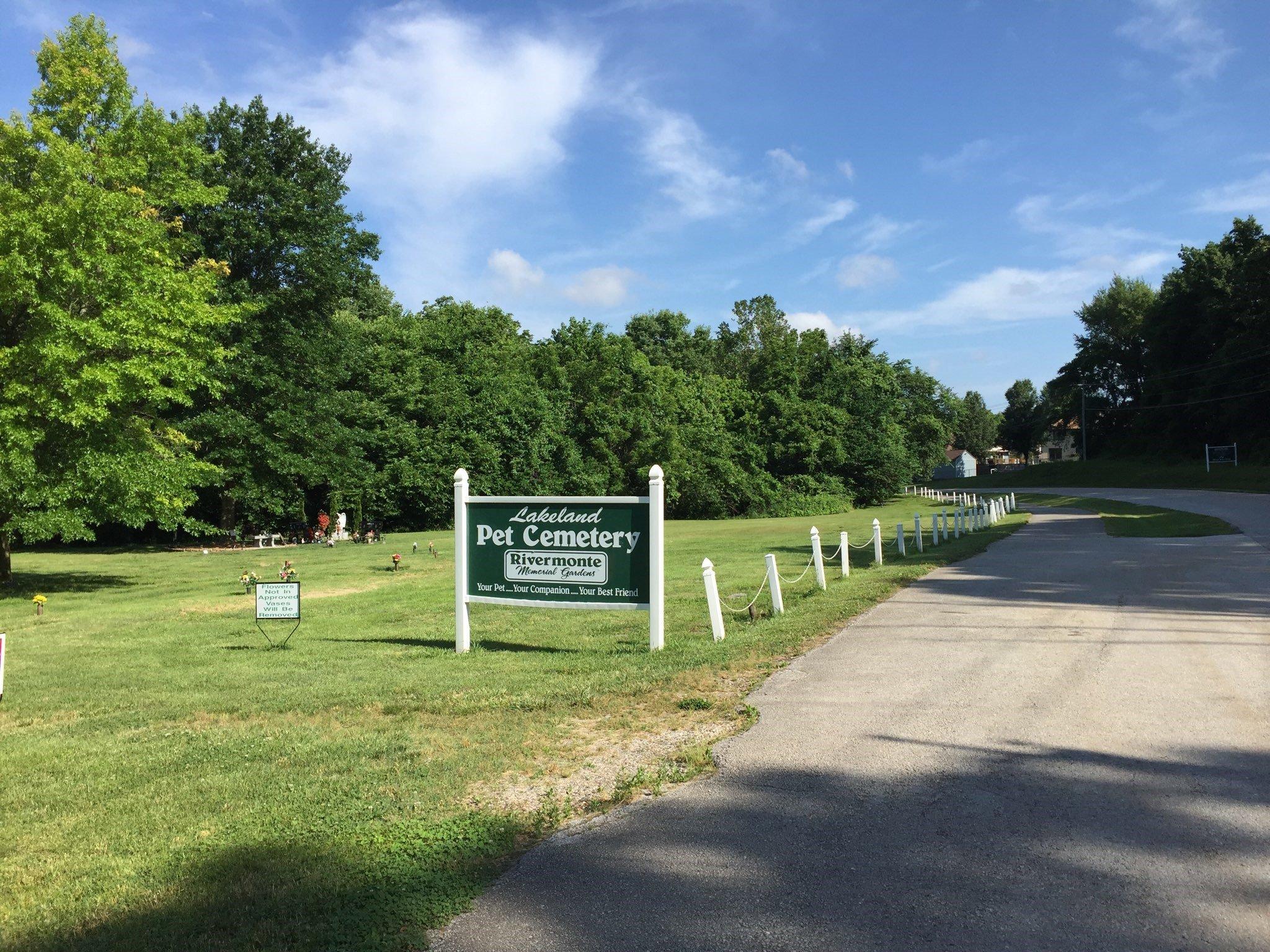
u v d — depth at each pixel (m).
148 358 19.80
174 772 5.66
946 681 7.41
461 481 10.34
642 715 6.77
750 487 55.25
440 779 5.35
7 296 18.48
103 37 23.19
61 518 18.33
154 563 26.45
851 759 5.51
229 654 10.59
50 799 5.19
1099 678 7.29
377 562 25.19
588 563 9.84
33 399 18.28
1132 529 24.86
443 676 8.59
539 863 4.19
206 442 35.75
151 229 20.94
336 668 9.46
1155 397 82.12
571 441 51.03
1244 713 6.16
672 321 94.44
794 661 8.43
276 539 38.44
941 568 16.38
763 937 3.42
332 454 39.25
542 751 5.96
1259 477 56.72
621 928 3.54
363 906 3.74
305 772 5.57
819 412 62.41
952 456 131.75
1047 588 13.08
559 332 61.88
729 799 4.93
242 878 4.02
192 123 24.77
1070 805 4.63
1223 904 3.55
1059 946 3.28
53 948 3.44
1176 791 4.76
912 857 4.09
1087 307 98.06
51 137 20.06
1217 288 72.56
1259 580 13.20
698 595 14.48
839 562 19.27
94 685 8.74
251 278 37.31
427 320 56.62
